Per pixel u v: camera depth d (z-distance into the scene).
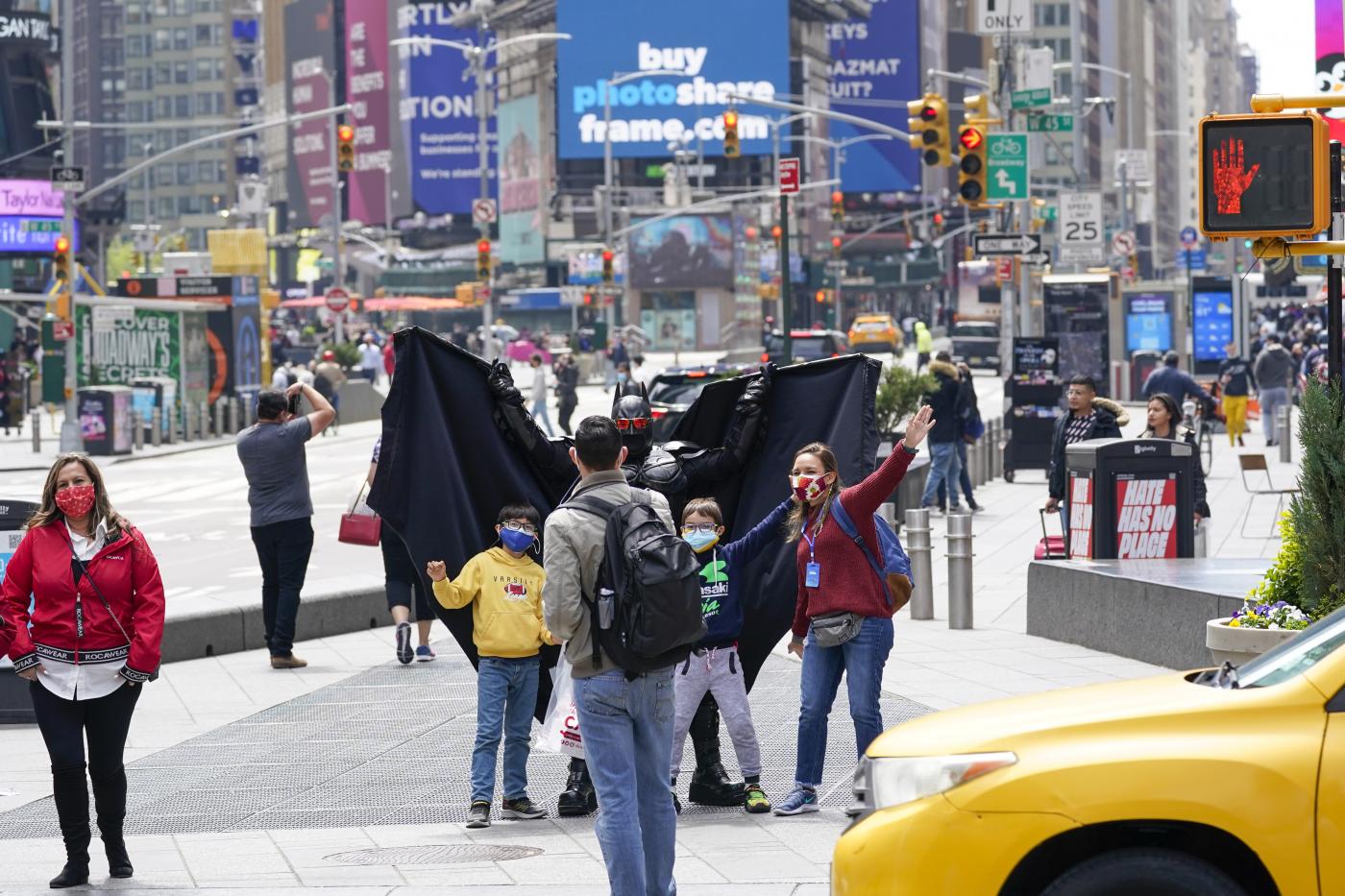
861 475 12.74
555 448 12.78
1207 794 6.75
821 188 157.38
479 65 87.12
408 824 12.34
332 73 195.12
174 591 25.48
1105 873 6.85
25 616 10.78
